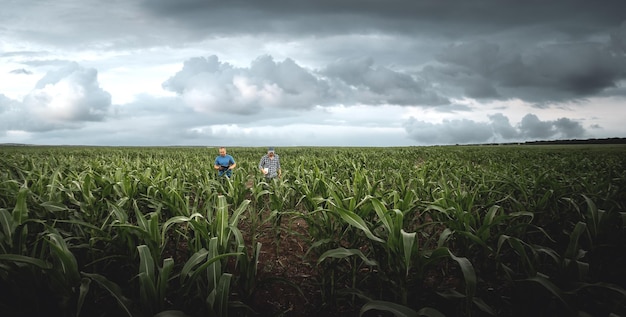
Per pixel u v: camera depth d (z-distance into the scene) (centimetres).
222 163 1138
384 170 1296
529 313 315
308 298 443
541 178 603
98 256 445
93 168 1027
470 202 449
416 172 959
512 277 344
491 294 397
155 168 1095
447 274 471
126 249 404
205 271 356
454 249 504
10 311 303
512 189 675
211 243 307
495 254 385
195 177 948
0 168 1021
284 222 759
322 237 447
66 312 297
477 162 2453
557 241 512
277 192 709
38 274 302
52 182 546
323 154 3325
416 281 334
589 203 395
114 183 568
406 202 418
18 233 329
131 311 269
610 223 384
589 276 381
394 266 340
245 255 343
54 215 506
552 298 300
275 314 407
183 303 318
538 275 283
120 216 393
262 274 501
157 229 348
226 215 345
